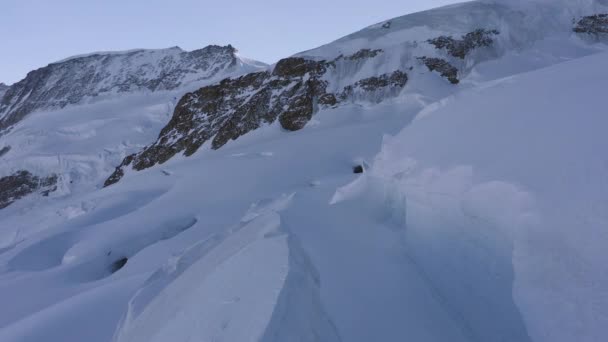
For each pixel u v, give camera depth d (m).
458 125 7.16
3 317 14.77
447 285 5.41
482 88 9.16
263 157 35.12
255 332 3.08
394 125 35.56
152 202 30.16
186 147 51.88
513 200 4.16
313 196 12.46
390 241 7.72
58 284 18.17
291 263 4.05
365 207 9.99
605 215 3.20
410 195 7.06
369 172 10.72
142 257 19.41
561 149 4.13
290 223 8.41
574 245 3.32
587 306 2.97
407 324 4.96
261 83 53.31
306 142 36.22
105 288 11.12
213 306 3.81
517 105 6.02
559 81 6.12
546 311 3.27
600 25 46.00
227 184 29.92
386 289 5.84
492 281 4.43
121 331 5.58
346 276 6.05
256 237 5.59
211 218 23.53
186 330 3.69
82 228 26.83
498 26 47.66
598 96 4.58
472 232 4.95
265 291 3.62
